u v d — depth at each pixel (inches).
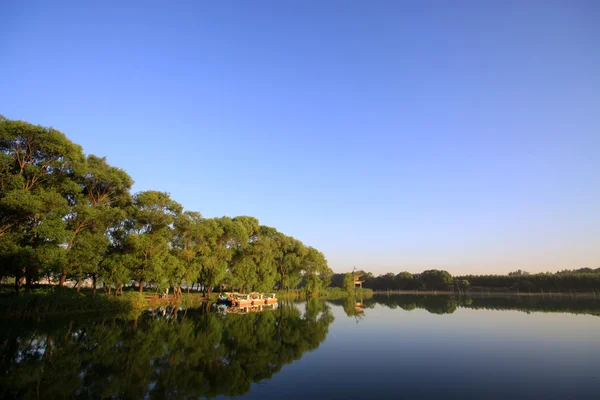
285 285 4025.6
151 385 661.3
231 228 2832.2
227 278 2908.5
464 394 620.1
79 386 647.8
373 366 813.9
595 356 909.8
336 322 1642.5
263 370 777.6
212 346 1010.1
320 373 754.8
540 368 794.2
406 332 1334.9
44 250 1389.0
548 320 1708.9
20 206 1275.8
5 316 1391.5
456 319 1776.6
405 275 7313.0
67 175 1688.0
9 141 1406.3
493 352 969.5
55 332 1139.9
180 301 2470.5
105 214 1647.4
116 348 947.3
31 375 703.1
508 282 5910.4
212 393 621.9
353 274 5787.4
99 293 2126.0
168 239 2252.7
